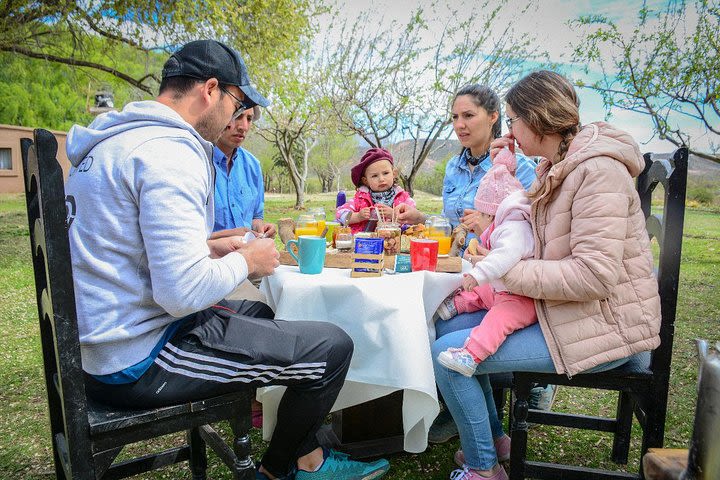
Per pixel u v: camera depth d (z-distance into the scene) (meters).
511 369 1.74
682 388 2.90
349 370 1.82
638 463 2.20
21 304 4.59
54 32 8.67
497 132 2.88
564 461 2.22
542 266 1.62
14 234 8.61
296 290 1.84
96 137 1.39
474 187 2.88
